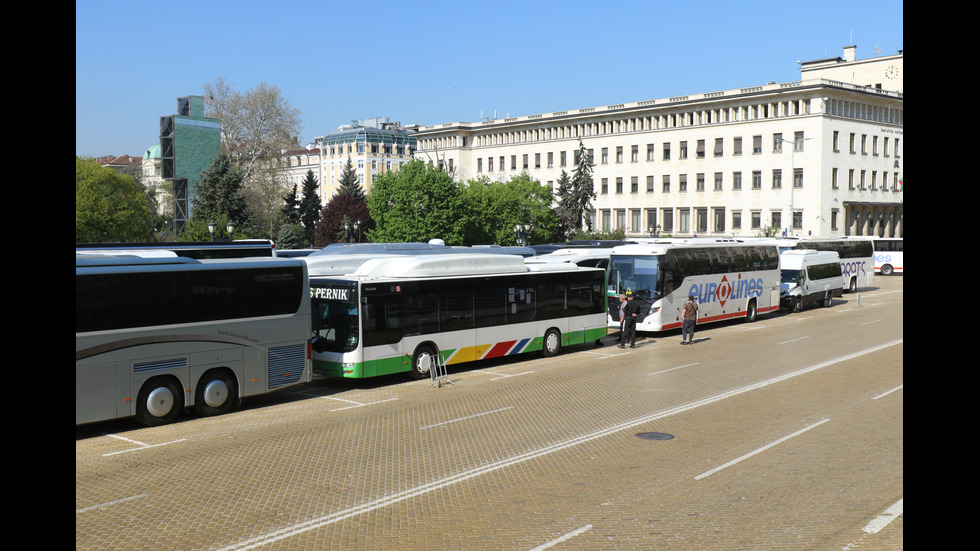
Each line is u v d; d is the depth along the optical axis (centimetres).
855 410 1778
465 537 997
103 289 1568
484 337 2444
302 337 1927
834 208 8481
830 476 1256
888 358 2600
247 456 1404
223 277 1773
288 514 1091
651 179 9788
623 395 1994
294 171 16550
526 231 8150
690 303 3030
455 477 1268
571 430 1603
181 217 7988
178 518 1075
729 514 1077
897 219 9344
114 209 6412
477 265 2444
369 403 1920
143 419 1642
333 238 9350
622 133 10062
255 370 1831
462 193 8050
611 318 3212
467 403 1906
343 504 1133
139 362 1623
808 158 8412
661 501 1136
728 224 9062
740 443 1483
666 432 1580
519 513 1088
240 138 8169
